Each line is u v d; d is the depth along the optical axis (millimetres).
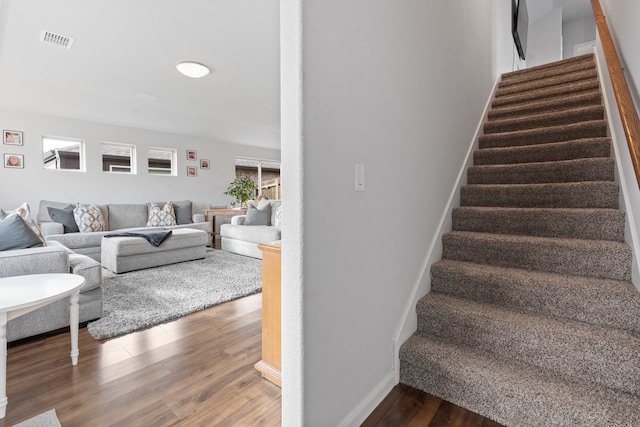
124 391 1572
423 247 1885
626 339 1309
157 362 1844
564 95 3252
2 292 1579
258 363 1757
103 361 1848
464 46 2582
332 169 1141
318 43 1060
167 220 5758
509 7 4723
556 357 1379
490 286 1739
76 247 4340
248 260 4531
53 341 2082
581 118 2760
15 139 4770
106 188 5691
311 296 1073
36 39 3195
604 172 2145
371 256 1385
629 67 1694
